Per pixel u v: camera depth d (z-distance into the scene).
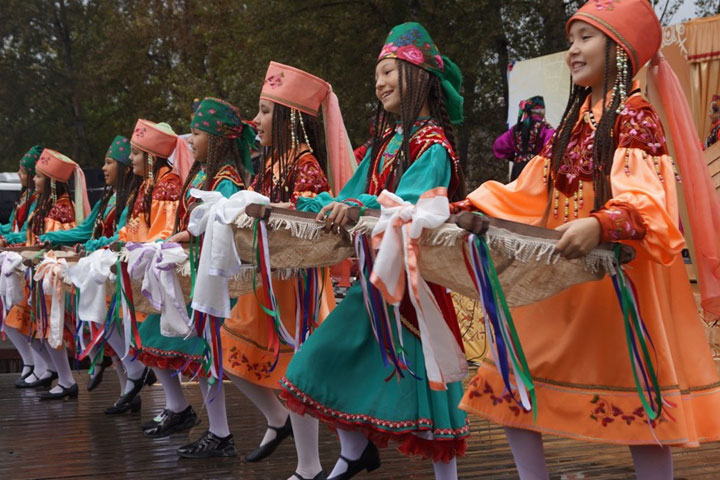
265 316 3.77
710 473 3.56
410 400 2.78
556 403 2.49
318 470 3.45
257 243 2.88
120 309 4.59
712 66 7.32
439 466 2.89
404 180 2.90
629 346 2.31
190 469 3.94
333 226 2.78
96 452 4.35
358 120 16.17
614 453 3.99
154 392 6.43
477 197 2.73
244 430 4.85
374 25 16.02
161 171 5.25
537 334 2.53
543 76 7.35
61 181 6.81
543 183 2.69
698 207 2.62
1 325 6.96
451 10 14.88
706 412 2.49
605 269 2.29
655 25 2.55
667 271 2.53
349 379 2.86
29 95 24.31
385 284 2.42
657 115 2.48
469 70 14.97
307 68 16.41
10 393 6.47
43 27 24.75
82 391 6.58
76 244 5.98
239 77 18.33
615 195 2.36
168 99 23.44
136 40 22.92
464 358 2.55
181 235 3.80
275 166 3.82
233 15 19.31
